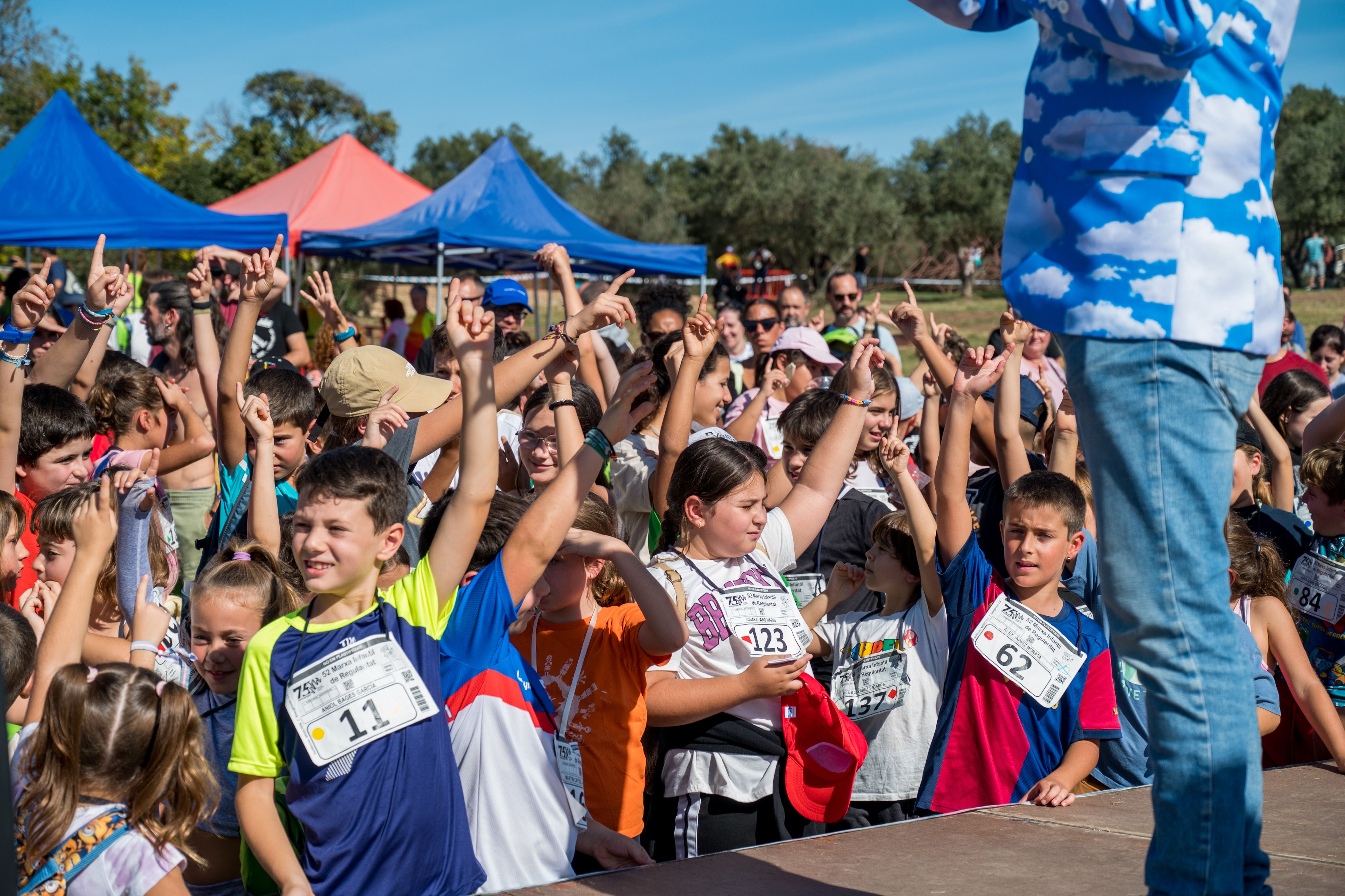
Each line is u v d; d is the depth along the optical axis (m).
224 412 3.83
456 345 2.29
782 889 2.14
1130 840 2.40
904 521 3.61
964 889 2.11
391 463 2.26
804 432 4.34
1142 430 1.70
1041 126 1.82
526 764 2.45
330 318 5.00
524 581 2.51
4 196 9.75
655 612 2.68
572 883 2.21
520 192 13.33
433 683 2.25
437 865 2.19
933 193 45.34
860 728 3.50
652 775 3.15
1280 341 1.80
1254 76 1.77
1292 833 2.44
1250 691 1.72
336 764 2.12
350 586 2.21
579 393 4.09
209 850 2.63
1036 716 3.12
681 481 3.12
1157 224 1.69
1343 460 3.77
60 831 2.14
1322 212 35.56
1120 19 1.58
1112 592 1.76
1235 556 3.38
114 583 3.14
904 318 4.69
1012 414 4.04
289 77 41.72
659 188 56.56
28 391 3.88
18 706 2.67
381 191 15.89
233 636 2.69
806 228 43.31
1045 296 1.76
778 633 3.05
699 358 3.48
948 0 1.90
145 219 9.95
